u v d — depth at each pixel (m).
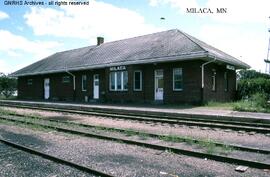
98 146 8.69
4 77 46.06
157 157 7.42
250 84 29.00
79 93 32.03
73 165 6.59
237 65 27.23
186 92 22.89
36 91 38.34
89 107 21.42
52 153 7.89
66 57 37.03
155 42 27.52
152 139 9.84
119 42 33.03
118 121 14.34
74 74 32.59
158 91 24.84
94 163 6.89
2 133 11.19
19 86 41.50
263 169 6.32
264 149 7.88
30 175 6.07
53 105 24.73
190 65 22.73
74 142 9.30
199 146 8.63
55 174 6.11
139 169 6.42
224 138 9.86
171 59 22.50
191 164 6.78
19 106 24.53
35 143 9.24
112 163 6.89
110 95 28.27
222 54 26.02
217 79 25.17
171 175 6.02
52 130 11.70
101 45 35.41
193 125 12.62
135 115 17.17
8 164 6.87
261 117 13.84
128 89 26.61
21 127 12.66
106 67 28.31
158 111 17.16
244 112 16.70
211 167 6.53
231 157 6.89
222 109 18.59
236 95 29.53
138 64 25.92
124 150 8.18
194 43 23.02
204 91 22.64
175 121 13.23
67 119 15.45
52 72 33.69
